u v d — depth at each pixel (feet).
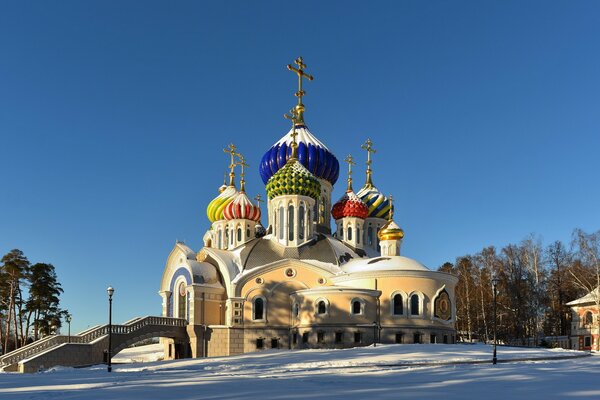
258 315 246.68
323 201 295.48
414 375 113.09
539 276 318.24
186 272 254.88
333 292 230.48
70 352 195.42
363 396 74.79
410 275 233.76
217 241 300.20
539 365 142.72
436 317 233.76
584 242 284.61
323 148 295.69
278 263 249.96
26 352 196.44
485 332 313.53
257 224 301.43
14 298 313.32
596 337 278.87
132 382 103.19
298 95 307.17
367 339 226.58
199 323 242.99
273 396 75.41
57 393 82.53
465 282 337.11
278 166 292.81
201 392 81.87
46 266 321.11
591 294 290.56
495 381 96.58
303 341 233.35
